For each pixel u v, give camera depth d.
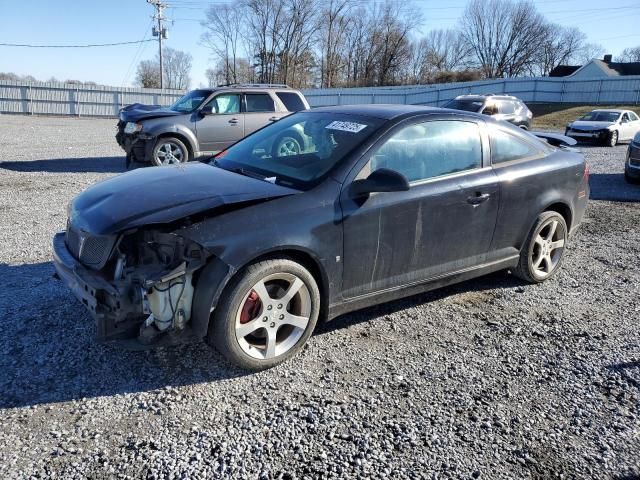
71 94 35.78
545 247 4.98
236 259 3.09
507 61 82.88
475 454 2.70
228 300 3.14
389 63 71.19
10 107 34.72
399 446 2.73
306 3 63.28
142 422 2.85
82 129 24.42
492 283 5.05
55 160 13.06
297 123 4.46
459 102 19.11
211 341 3.25
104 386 3.15
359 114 4.17
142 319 3.09
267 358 3.36
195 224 3.08
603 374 3.50
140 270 3.12
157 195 3.39
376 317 4.23
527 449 2.76
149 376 3.28
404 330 4.03
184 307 3.12
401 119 3.96
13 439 2.67
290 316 3.43
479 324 4.18
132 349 3.08
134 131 10.78
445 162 4.11
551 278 5.24
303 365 3.48
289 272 3.33
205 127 11.06
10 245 5.68
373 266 3.73
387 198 3.70
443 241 4.07
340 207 3.50
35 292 4.39
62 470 2.48
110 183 3.85
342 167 3.61
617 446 2.80
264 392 3.17
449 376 3.41
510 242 4.63
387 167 3.78
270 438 2.76
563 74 66.31
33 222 6.72
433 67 79.94
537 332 4.07
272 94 11.80
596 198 9.48
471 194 4.14
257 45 65.75
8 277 4.71
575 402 3.18
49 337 3.67
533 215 4.70
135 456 2.59
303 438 2.76
